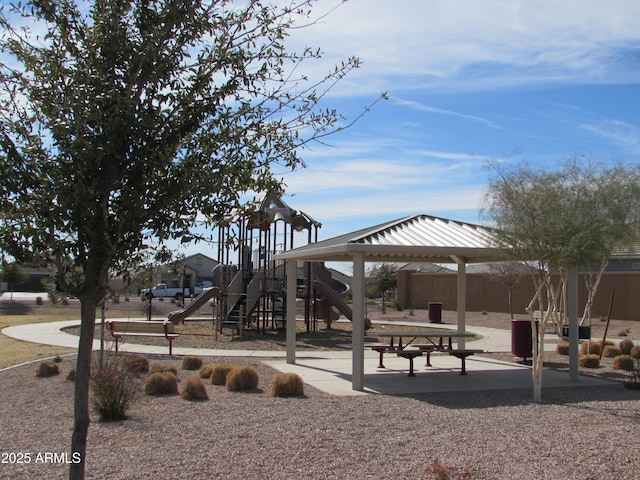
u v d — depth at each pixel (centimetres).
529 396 1061
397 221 1332
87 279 379
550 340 2178
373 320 3219
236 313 2288
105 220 372
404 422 819
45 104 383
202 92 427
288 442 698
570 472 598
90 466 601
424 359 1608
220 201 420
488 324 2928
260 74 447
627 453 665
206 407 909
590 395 1081
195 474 580
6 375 1241
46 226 361
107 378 845
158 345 1816
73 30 407
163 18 402
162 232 398
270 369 1362
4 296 5206
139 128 384
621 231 1429
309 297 2386
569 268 1030
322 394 1048
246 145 438
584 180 1223
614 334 2344
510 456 651
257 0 440
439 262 1597
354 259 1117
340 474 586
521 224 1008
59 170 374
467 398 1031
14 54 404
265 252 2283
